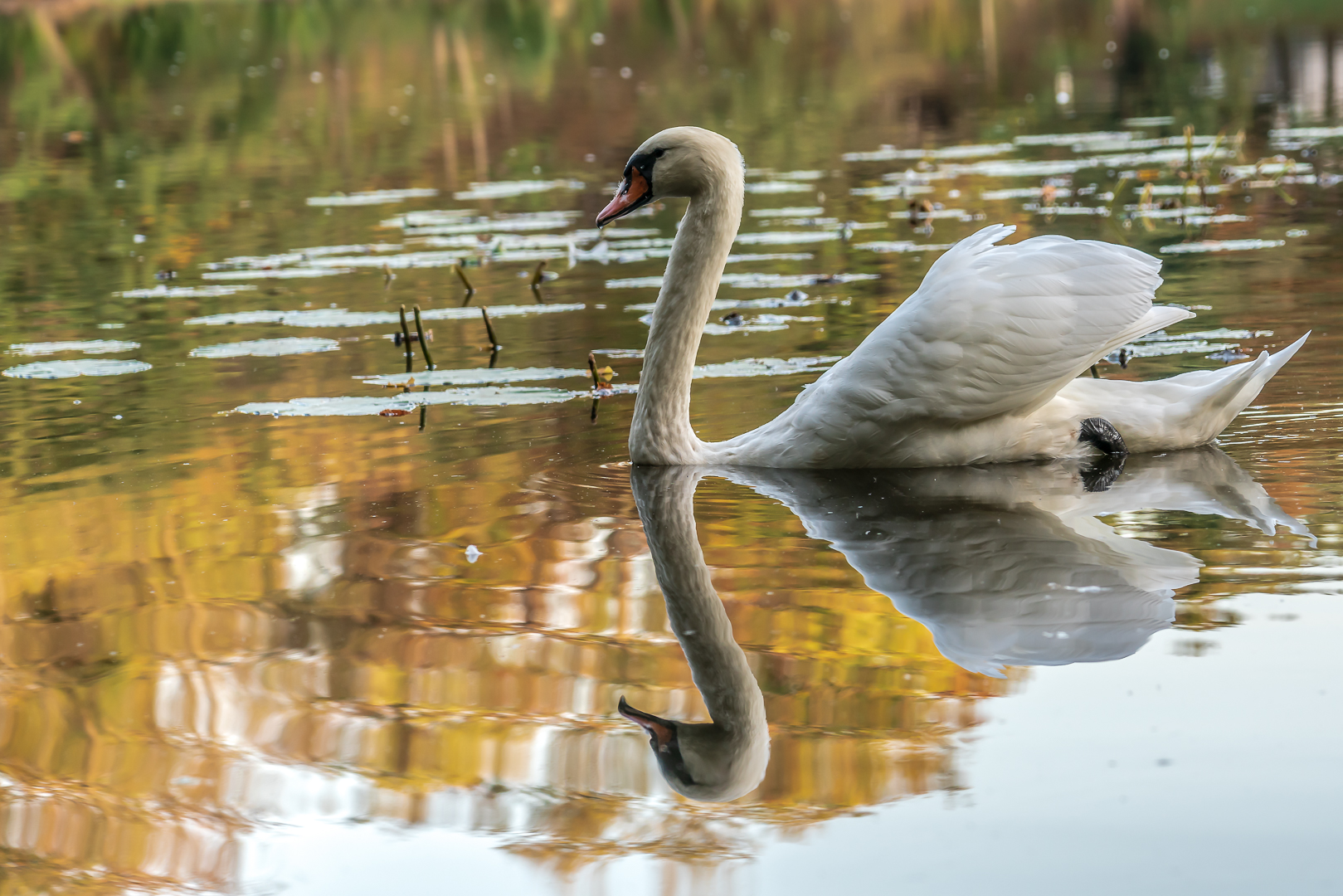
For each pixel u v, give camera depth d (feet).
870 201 81.66
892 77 148.77
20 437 41.19
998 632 24.72
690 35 200.44
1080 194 79.25
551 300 59.57
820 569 28.58
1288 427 37.22
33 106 144.36
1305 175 81.00
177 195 96.58
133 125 130.41
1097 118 113.70
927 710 22.02
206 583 28.99
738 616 26.25
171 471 37.24
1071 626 24.82
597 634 25.76
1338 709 21.24
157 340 54.34
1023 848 18.30
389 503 34.12
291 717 22.98
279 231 81.82
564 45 191.31
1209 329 47.75
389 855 19.06
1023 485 34.22
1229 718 21.12
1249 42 156.25
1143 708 21.61
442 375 47.03
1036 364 35.12
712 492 34.73
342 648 25.54
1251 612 24.82
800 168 97.86
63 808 20.40
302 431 40.88
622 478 36.19
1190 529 29.68
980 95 132.67
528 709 22.93
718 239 38.29
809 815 19.38
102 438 40.78
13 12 208.64
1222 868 17.65
